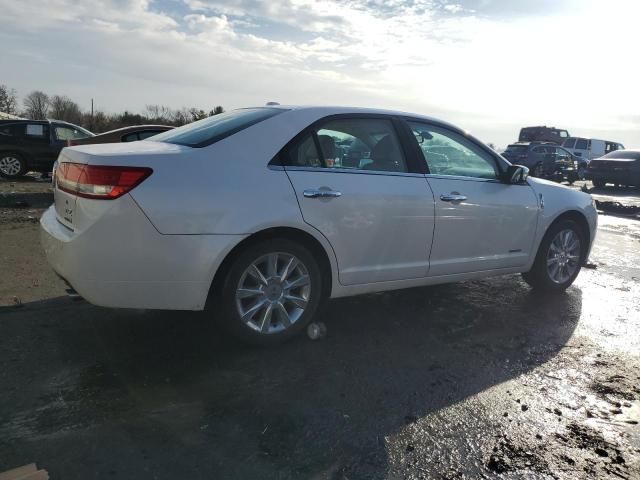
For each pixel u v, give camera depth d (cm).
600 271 638
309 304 368
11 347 342
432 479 237
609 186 2083
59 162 353
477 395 313
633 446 269
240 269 336
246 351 355
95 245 303
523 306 484
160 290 317
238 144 345
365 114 401
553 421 288
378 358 357
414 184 403
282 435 265
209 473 234
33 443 247
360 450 256
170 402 288
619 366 362
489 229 450
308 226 351
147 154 316
